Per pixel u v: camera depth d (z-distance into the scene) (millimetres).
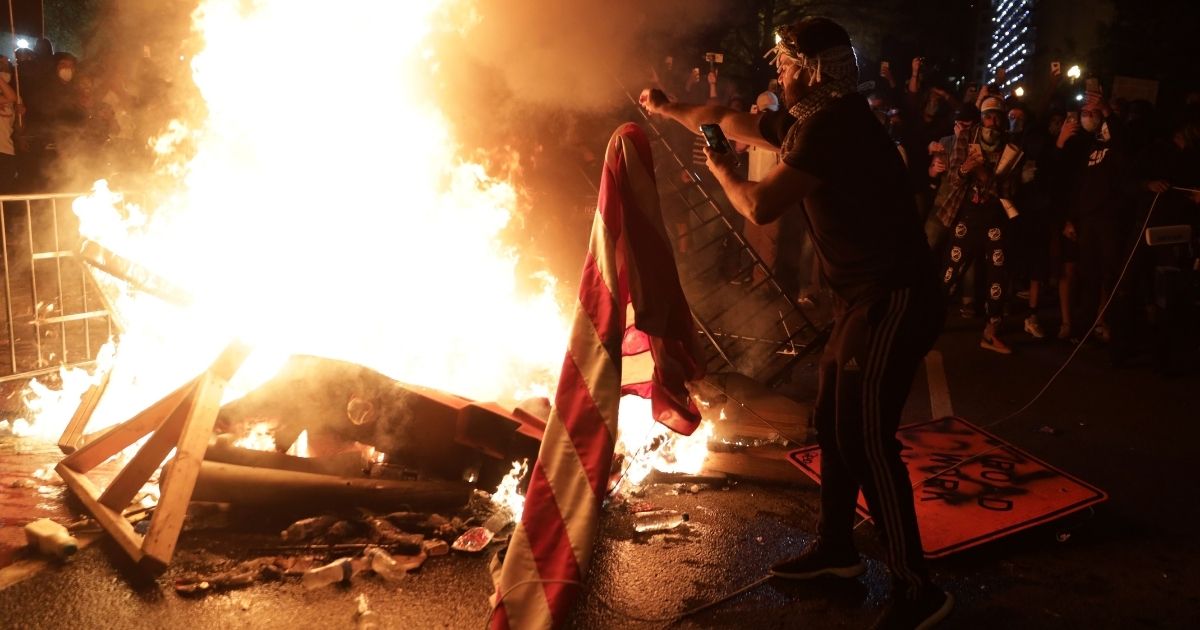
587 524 3078
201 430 3902
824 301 9203
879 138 3234
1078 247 7988
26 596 3406
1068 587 3803
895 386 3244
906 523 3285
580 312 3312
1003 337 8250
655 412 3646
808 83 3305
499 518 4012
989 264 7738
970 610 3609
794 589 3701
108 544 3779
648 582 3721
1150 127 7984
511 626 3000
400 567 3662
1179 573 3939
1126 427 5840
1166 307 6914
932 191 9992
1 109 10312
